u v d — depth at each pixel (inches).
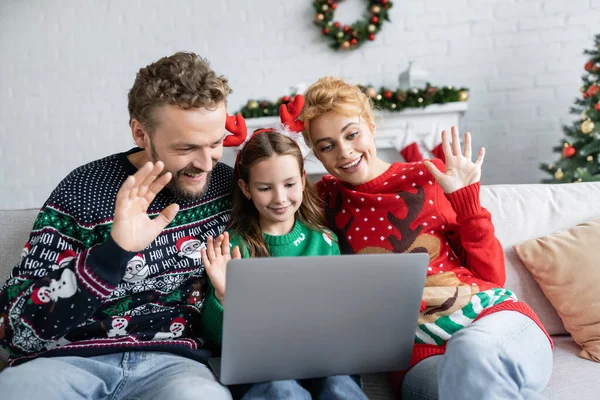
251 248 52.8
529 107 137.9
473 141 141.9
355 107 54.0
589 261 55.6
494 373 39.0
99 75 161.8
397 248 55.1
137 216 41.6
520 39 136.6
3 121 169.5
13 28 165.3
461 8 138.9
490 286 52.7
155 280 47.6
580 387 45.8
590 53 112.2
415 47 142.6
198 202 51.1
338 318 40.3
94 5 159.8
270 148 50.9
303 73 150.5
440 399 40.6
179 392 38.2
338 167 56.0
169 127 43.3
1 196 171.8
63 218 45.6
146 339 46.3
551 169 117.1
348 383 42.9
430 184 56.9
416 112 127.1
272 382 42.1
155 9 156.5
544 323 58.2
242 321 38.4
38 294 40.3
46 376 38.7
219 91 44.1
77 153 166.1
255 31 151.9
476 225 52.7
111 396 42.8
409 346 43.5
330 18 144.0
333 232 58.4
